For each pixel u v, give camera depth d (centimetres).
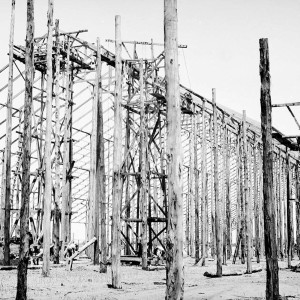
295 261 3222
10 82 2025
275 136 1895
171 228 698
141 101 2019
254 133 3006
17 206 2362
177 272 688
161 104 2080
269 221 936
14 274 1579
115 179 1232
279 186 3316
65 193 2305
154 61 2142
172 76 737
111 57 2347
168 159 718
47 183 1551
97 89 2066
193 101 2505
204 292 1188
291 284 1416
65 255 2334
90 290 1177
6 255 1883
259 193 3528
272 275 918
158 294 1113
